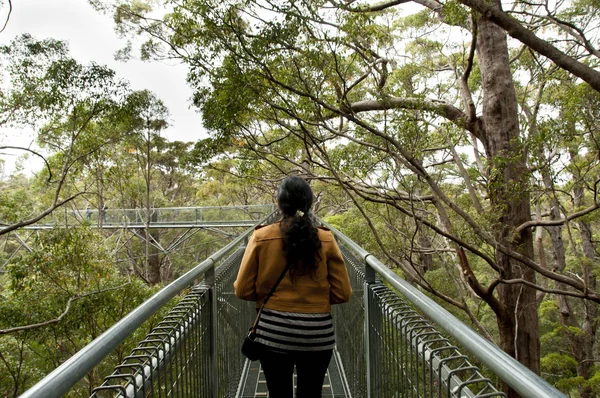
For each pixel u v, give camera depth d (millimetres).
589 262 14039
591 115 7867
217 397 2568
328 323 2000
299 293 1962
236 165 14898
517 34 7012
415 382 1594
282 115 11570
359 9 8203
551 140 7781
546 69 12328
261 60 8586
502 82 10086
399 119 8734
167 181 39500
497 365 918
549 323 18172
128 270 27062
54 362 12664
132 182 26453
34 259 11867
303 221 1953
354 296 3252
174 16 8930
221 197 36375
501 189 8906
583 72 6957
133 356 1420
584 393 14477
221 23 8477
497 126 10023
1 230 12367
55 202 14055
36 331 11398
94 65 14766
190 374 1931
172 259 33500
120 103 16453
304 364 1986
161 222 24812
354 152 10578
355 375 3211
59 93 14391
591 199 17109
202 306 2297
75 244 12289
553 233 17891
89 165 19281
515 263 9555
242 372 4012
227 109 9539
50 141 18266
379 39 8898
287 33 8055
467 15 8852
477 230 8672
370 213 15945
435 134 12594
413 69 11766
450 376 1248
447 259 15820
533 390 774
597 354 18578
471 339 1087
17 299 11695
